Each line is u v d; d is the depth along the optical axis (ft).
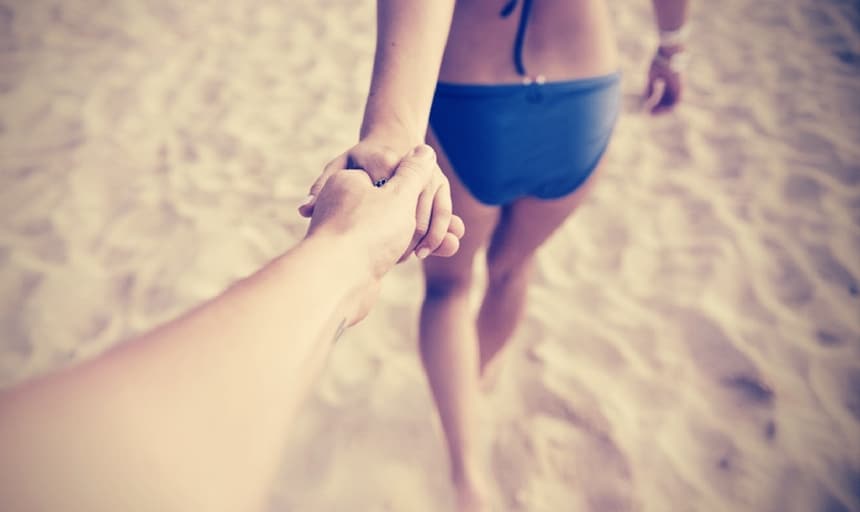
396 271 6.99
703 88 9.68
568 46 3.12
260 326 1.39
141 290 6.79
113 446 1.01
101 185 8.24
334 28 12.03
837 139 8.48
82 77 10.60
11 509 0.89
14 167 8.57
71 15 12.69
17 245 7.36
